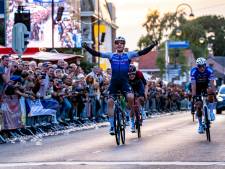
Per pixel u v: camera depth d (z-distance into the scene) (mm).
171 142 23031
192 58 149875
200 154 18719
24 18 45062
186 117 46875
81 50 76562
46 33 66938
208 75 23891
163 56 127062
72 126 34062
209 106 23781
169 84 66312
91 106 38344
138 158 17953
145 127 32812
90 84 38375
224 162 16766
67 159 18016
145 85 27047
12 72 27703
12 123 26875
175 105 65125
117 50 23078
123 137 22953
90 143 23406
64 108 33031
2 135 26172
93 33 95625
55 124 31297
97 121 39438
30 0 66125
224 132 27859
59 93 32312
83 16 103500
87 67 73625
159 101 57438
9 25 64562
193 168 15617
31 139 26078
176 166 16016
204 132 24641
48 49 67125
